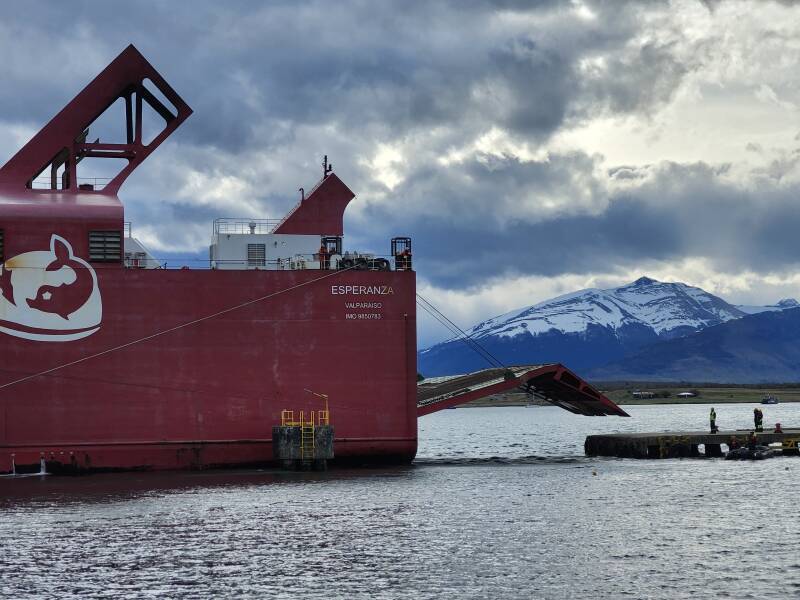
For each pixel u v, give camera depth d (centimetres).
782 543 4825
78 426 6850
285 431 6956
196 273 7025
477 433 17400
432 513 5578
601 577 4216
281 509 5653
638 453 8775
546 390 8669
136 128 7169
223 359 7031
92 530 5081
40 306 6838
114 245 6950
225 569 4353
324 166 8269
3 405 6775
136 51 7081
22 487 6359
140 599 3947
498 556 4575
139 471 6919
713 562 4453
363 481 6725
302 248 7931
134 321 6944
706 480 6975
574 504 5900
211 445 7000
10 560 4497
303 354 7131
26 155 6962
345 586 4109
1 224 6812
